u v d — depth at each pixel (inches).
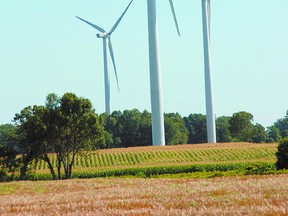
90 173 6466.5
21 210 2000.5
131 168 6353.3
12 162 6304.1
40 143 6289.4
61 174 6870.1
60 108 6309.1
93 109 6466.5
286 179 2751.0
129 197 2297.0
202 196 2097.7
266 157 7859.3
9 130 6486.2
